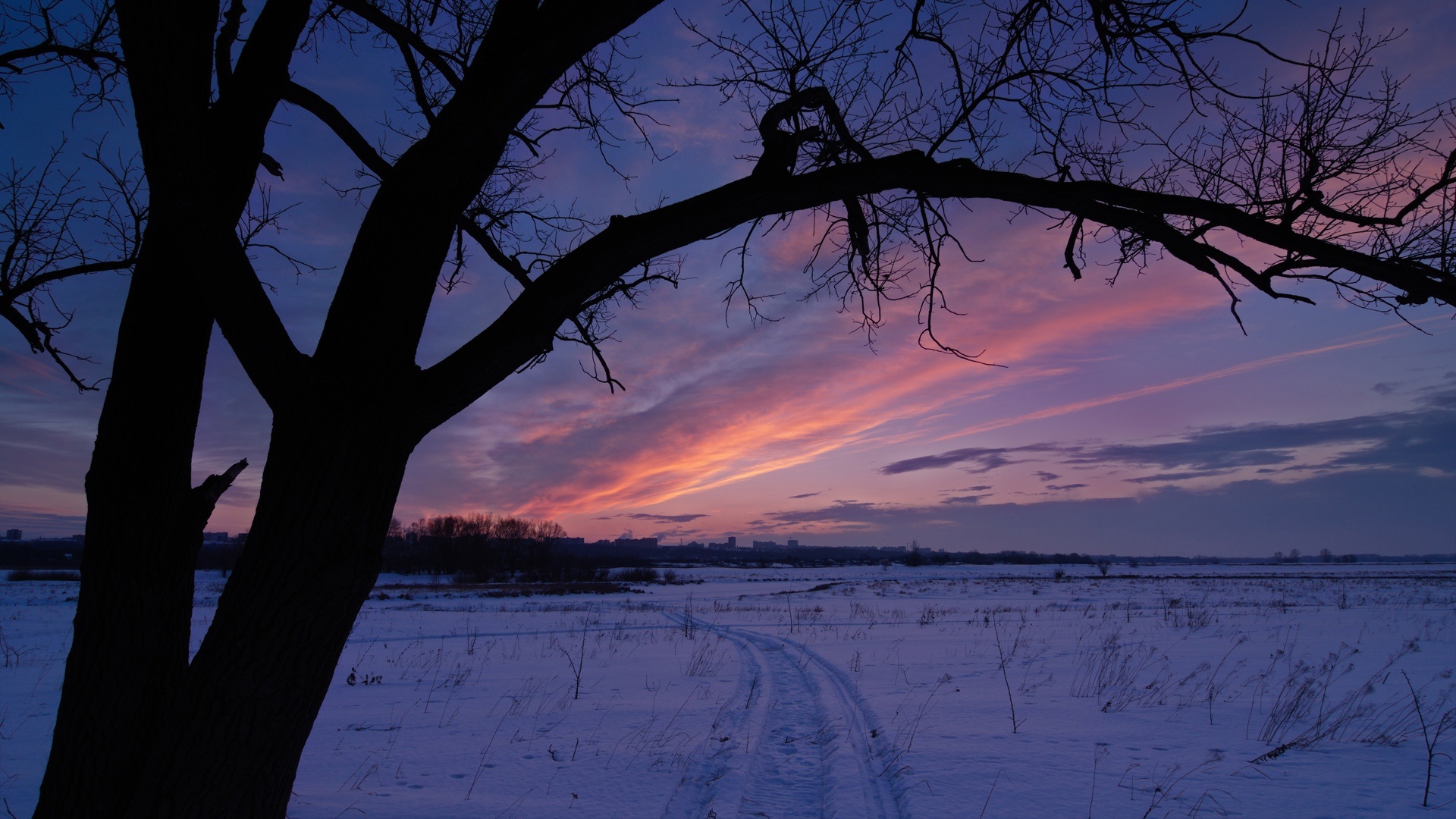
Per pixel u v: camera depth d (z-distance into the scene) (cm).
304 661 225
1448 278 223
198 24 260
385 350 233
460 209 249
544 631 1923
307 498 222
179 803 215
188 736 217
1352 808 438
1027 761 554
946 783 499
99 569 263
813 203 257
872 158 329
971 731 655
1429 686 823
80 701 257
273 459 231
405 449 238
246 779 221
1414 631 1450
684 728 712
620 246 240
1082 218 265
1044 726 674
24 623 2023
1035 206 257
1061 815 434
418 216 239
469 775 551
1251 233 242
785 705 836
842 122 312
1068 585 4866
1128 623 1762
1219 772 518
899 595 3909
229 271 227
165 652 273
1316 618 1811
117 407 269
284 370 228
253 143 301
